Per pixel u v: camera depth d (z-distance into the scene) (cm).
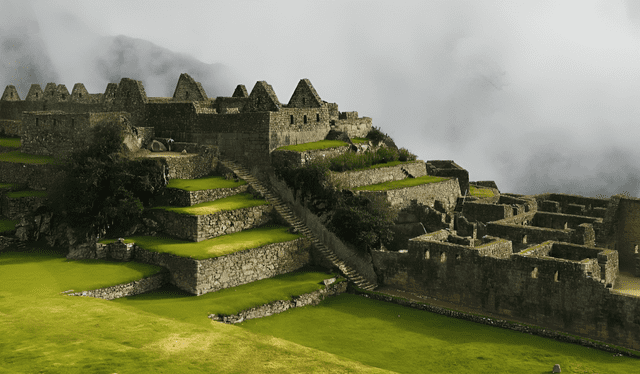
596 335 4622
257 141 6712
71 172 6222
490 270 5141
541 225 6575
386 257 5828
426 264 5550
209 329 4297
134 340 3947
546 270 4844
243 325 4722
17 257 5847
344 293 5694
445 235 5875
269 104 7119
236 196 6481
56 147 6912
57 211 6275
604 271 4988
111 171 6178
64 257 5850
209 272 5178
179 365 3647
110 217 6059
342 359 4019
